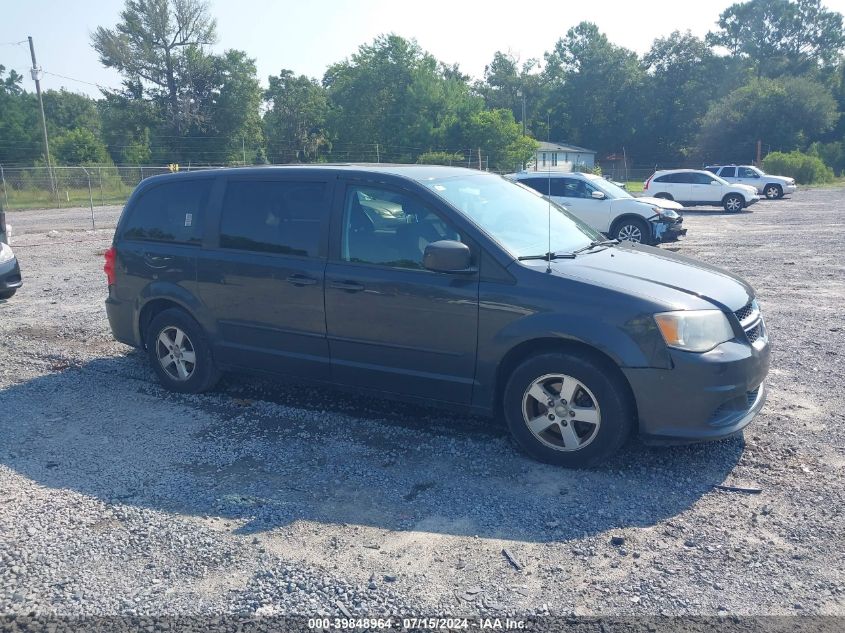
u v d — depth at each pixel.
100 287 11.35
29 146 58.31
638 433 4.38
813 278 11.27
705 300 4.43
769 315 8.71
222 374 6.12
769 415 5.37
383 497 4.25
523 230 5.09
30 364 7.12
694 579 3.39
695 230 20.14
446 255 4.50
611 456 4.53
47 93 83.69
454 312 4.71
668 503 4.10
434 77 63.94
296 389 6.19
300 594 3.33
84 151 57.38
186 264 5.88
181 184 6.07
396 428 5.27
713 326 4.33
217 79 61.81
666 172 28.91
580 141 80.31
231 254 5.64
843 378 6.20
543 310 4.44
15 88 82.81
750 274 11.73
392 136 64.19
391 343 4.98
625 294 4.32
